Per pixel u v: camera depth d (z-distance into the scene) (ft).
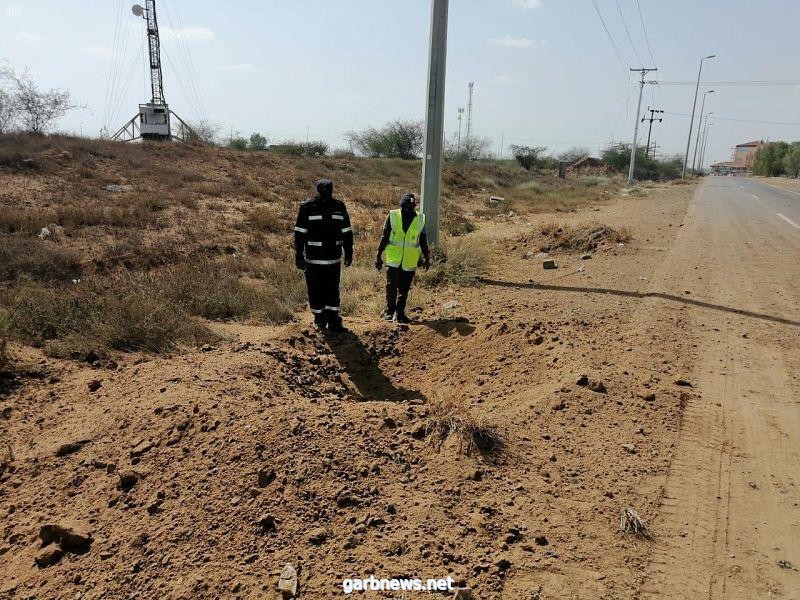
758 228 56.65
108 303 21.70
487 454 12.46
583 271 34.58
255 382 15.76
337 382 18.54
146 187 57.00
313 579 8.84
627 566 9.66
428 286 30.96
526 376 18.01
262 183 72.38
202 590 8.68
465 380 18.90
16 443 13.32
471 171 120.06
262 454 11.63
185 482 11.09
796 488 12.19
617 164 276.62
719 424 14.93
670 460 13.08
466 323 23.35
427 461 12.13
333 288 21.29
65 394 15.65
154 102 115.24
